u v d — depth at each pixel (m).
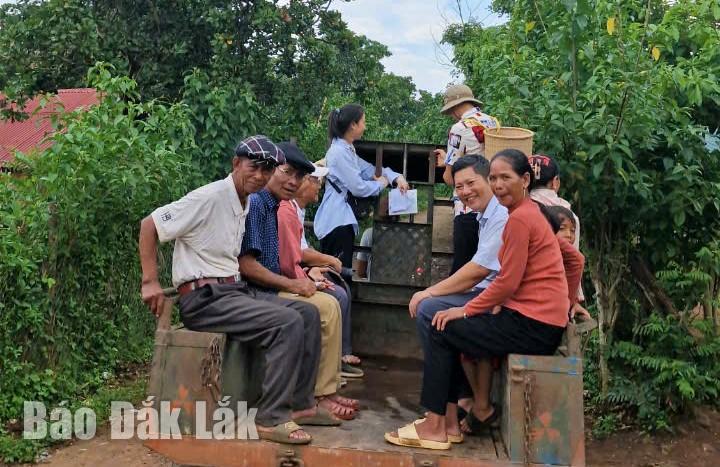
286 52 10.61
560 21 5.55
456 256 4.92
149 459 5.55
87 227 6.62
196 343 3.32
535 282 3.37
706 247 5.92
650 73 5.62
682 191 5.68
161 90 10.82
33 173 6.54
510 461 3.10
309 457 3.22
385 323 5.70
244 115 9.47
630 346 6.02
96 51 10.29
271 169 3.63
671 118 5.94
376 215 5.70
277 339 3.38
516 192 3.34
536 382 3.12
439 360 3.36
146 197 7.09
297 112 10.74
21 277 5.88
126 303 7.79
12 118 10.75
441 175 6.50
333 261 5.04
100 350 7.20
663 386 5.99
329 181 5.63
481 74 8.22
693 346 6.09
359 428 3.59
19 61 10.45
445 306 3.62
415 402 4.16
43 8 10.18
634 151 5.74
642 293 6.34
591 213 5.96
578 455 3.08
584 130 5.58
